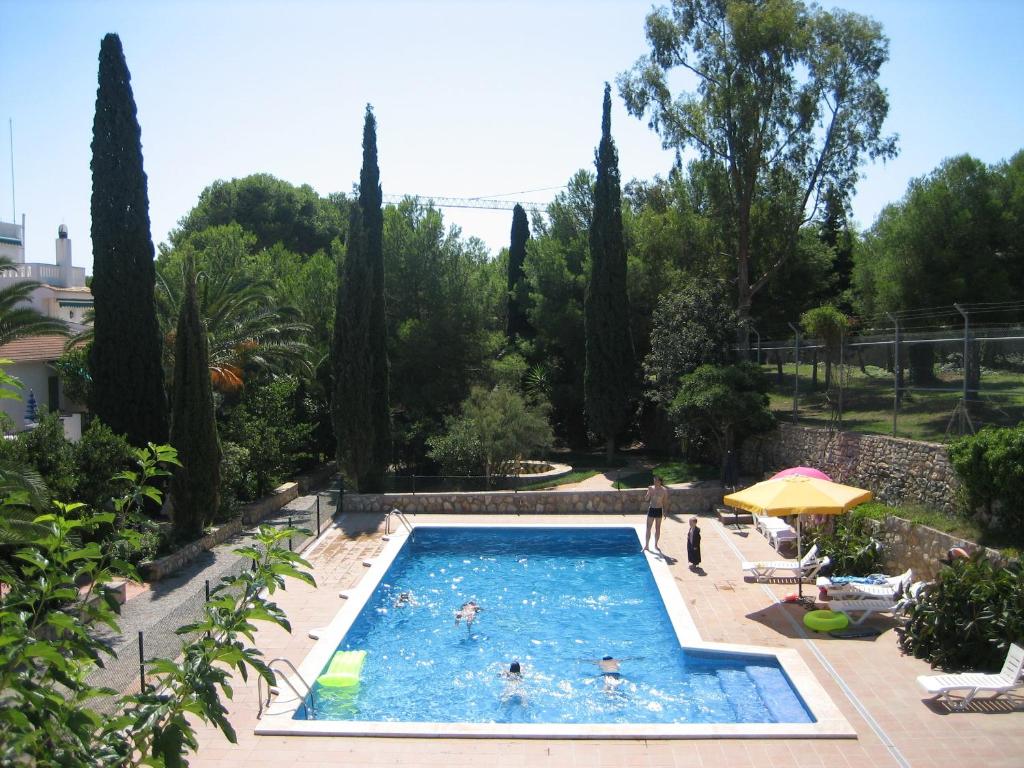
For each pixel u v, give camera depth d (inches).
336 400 965.8
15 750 123.6
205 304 1007.6
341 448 967.6
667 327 1113.4
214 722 156.7
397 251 1322.6
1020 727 364.5
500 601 640.4
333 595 605.9
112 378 810.2
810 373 1008.2
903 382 753.0
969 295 1017.5
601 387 1218.6
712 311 1087.0
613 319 1217.4
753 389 941.2
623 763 341.7
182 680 160.9
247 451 882.1
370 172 1024.2
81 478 601.0
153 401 828.6
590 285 1222.3
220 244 1550.2
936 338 663.1
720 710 423.5
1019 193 1047.6
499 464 1059.3
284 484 1055.6
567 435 1454.2
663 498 740.7
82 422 1063.6
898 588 525.7
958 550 492.4
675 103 1171.9
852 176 1146.0
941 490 616.4
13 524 338.6
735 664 471.2
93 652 163.8
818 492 539.5
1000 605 430.0
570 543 829.2
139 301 820.0
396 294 1327.5
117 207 807.1
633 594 653.9
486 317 1360.7
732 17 1075.9
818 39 1111.0
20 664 143.8
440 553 799.7
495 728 372.5
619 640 546.0
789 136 1125.7
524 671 491.2
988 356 628.1
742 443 1074.1
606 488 1026.7
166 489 742.5
